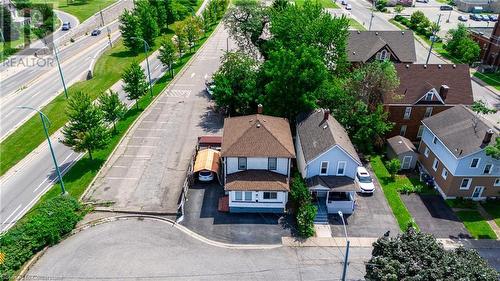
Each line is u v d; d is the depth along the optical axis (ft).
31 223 121.90
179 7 399.85
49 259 116.67
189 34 298.76
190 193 144.87
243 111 190.29
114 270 113.09
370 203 143.02
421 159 165.58
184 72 261.65
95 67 267.18
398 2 452.76
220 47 318.86
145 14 306.76
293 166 159.74
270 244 123.85
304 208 128.36
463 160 136.46
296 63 161.68
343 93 169.99
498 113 208.23
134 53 298.35
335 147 133.49
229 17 249.96
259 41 248.11
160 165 159.84
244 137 138.92
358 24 375.86
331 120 155.63
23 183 150.61
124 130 184.44
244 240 125.08
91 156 162.40
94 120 153.58
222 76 192.13
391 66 168.25
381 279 87.35
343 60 198.59
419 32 353.31
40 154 169.27
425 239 95.04
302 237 126.52
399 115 177.58
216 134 181.68
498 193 145.18
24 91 230.68
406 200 145.38
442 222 134.51
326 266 115.96
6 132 185.26
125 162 161.79
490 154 127.24
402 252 91.81
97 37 341.41
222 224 131.23
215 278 111.34
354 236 127.34
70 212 129.70
